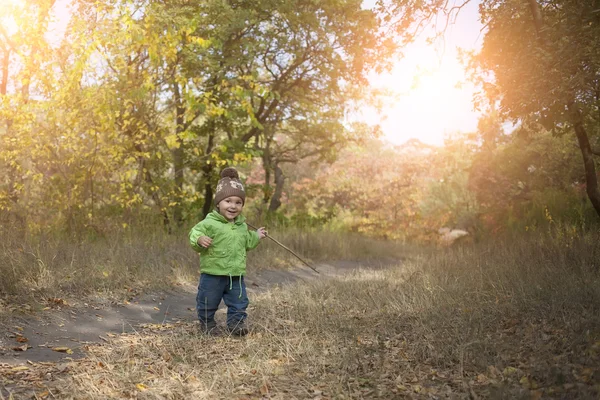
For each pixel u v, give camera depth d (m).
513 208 16.36
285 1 15.21
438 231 22.00
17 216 9.62
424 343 4.70
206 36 14.01
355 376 4.09
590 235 8.76
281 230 16.31
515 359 4.19
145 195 11.77
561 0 8.40
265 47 16.16
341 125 19.09
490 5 9.48
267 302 7.10
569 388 3.45
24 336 5.00
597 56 7.40
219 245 5.54
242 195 5.68
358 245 16.19
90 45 10.02
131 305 6.73
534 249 8.68
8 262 6.62
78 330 5.46
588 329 4.55
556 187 15.25
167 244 10.33
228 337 5.32
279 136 25.64
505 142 17.45
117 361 4.41
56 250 8.03
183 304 7.25
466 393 3.60
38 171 10.35
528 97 8.10
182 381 3.94
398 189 24.58
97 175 10.64
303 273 11.34
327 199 26.75
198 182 16.33
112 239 9.73
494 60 9.61
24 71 9.98
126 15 10.45
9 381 3.75
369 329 5.51
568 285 6.01
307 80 17.86
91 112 10.29
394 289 7.55
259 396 3.73
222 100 15.00
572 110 8.08
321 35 15.77
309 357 4.47
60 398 3.51
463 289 6.84
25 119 9.87
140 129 10.95
